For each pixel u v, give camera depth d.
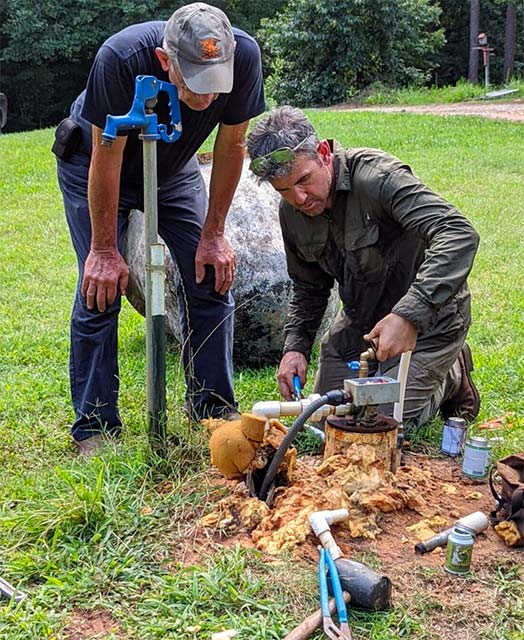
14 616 2.42
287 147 2.89
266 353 4.98
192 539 2.84
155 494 3.12
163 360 3.29
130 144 3.47
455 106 20.88
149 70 3.18
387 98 22.98
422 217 3.00
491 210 9.95
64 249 8.73
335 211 3.26
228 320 3.86
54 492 3.16
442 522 2.91
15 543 2.81
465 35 34.53
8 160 14.27
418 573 2.61
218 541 2.81
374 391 2.83
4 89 33.44
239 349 4.94
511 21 30.16
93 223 3.40
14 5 31.20
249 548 2.71
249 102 3.41
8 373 4.91
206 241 3.71
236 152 3.53
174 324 4.91
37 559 2.71
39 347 5.41
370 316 3.54
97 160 3.25
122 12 32.28
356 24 23.53
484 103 21.30
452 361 3.63
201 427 3.57
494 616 2.41
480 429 3.89
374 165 3.13
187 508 3.02
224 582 2.53
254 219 4.88
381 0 23.55
